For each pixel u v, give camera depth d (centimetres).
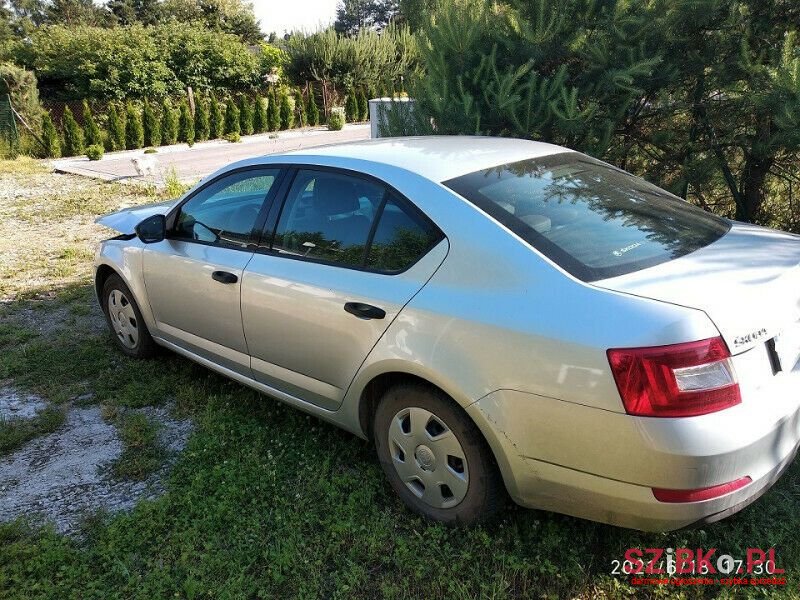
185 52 2989
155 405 392
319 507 286
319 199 313
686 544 259
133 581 246
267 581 246
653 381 200
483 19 527
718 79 498
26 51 2830
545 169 301
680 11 477
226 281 344
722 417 201
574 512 234
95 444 352
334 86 3188
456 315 243
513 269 237
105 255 448
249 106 2703
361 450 329
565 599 235
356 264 287
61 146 2105
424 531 266
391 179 285
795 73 427
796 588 234
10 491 312
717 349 201
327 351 297
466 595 234
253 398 387
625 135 549
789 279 232
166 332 412
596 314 214
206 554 258
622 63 496
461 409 247
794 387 225
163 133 2406
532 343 223
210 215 371
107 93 2728
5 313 572
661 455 201
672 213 288
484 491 250
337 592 239
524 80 515
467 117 507
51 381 429
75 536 277
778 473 225
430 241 262
